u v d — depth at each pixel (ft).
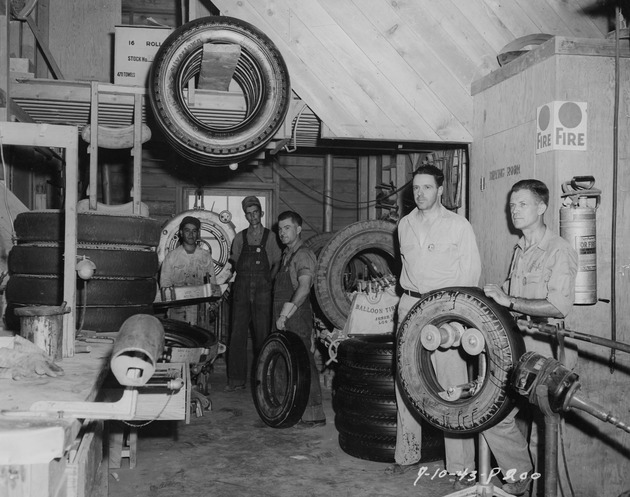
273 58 14.02
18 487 4.90
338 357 14.24
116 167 27.12
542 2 14.69
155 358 5.52
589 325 10.94
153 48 17.10
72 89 16.26
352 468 12.71
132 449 12.62
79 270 9.18
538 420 10.93
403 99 14.53
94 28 24.72
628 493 8.63
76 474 5.88
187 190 27.84
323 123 14.47
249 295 19.56
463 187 16.51
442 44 14.55
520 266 10.56
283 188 28.45
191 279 19.03
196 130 14.06
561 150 11.02
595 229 10.66
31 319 8.11
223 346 16.17
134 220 12.36
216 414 16.75
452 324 9.86
